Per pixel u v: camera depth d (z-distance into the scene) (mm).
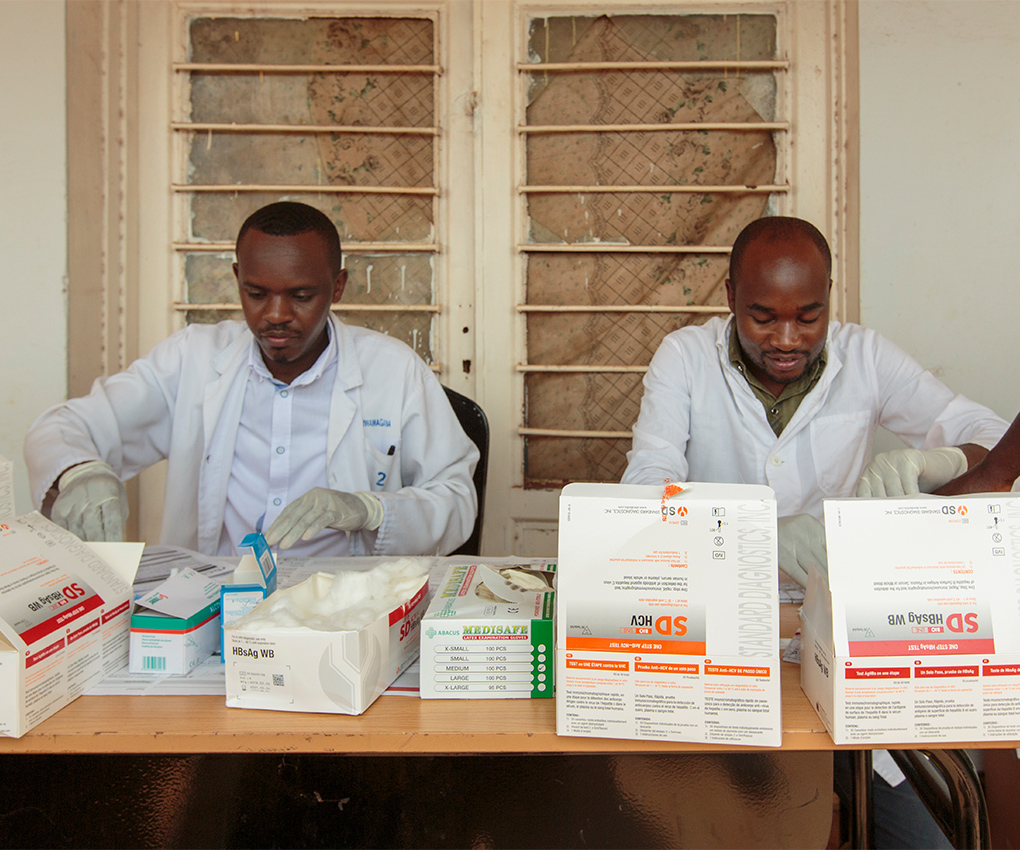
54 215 2043
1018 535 700
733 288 1318
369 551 1475
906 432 1544
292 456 1530
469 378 2314
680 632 698
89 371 2166
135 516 2346
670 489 714
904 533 702
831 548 703
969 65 2016
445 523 1472
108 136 2207
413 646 867
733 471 1535
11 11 2018
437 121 2250
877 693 684
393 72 2246
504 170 2229
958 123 2027
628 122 2229
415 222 2270
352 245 2229
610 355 2240
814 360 1329
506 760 779
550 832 778
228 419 1517
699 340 1536
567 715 706
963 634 688
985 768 1406
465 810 783
